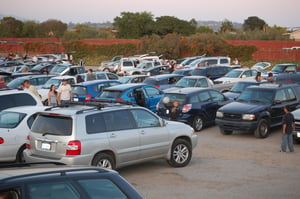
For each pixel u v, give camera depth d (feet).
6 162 37.68
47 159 31.40
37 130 32.40
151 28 300.81
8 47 255.09
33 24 320.91
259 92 56.39
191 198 30.09
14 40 255.70
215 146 48.57
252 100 55.98
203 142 50.83
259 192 31.58
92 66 210.18
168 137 37.29
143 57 175.63
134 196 16.93
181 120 55.83
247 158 42.78
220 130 55.93
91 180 16.22
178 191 31.76
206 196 30.55
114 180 16.83
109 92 61.57
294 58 190.49
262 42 199.21
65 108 33.45
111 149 32.91
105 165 32.73
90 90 68.49
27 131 38.14
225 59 134.10
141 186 33.01
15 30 318.45
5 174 15.80
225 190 32.04
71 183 15.70
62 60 176.96
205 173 36.99
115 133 33.32
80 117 31.63
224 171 37.70
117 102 36.68
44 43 245.24
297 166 39.65
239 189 32.32
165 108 56.80
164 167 38.96
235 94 68.44
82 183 15.94
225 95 67.87
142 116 35.86
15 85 80.59
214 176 36.04
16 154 37.55
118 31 309.22
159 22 303.27
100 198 16.05
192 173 36.94
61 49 240.94
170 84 82.28
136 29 301.43
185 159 39.11
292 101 57.26
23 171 16.34
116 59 186.19
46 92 76.79
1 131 37.06
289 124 44.98
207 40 200.23
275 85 58.34
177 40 204.54
